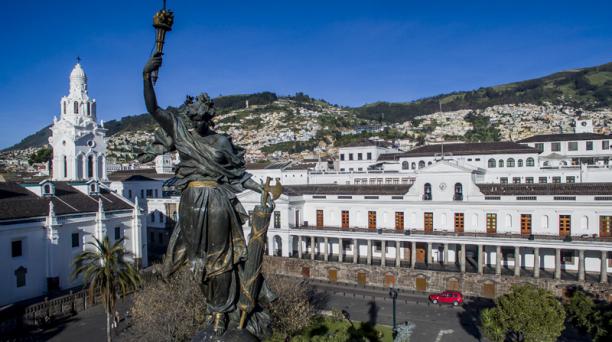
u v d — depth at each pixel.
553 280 62.56
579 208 65.56
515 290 41.97
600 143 93.88
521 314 38.69
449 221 73.88
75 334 52.47
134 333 45.28
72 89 83.56
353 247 80.25
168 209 105.06
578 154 95.38
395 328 49.19
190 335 40.88
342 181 99.81
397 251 73.94
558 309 39.78
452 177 74.12
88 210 70.88
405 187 81.06
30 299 60.47
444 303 63.38
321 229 80.19
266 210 9.87
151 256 92.62
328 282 76.06
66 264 65.62
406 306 62.97
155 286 46.81
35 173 119.50
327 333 47.44
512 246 66.25
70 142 81.12
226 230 9.43
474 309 61.41
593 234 64.50
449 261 76.50
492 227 71.12
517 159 88.06
